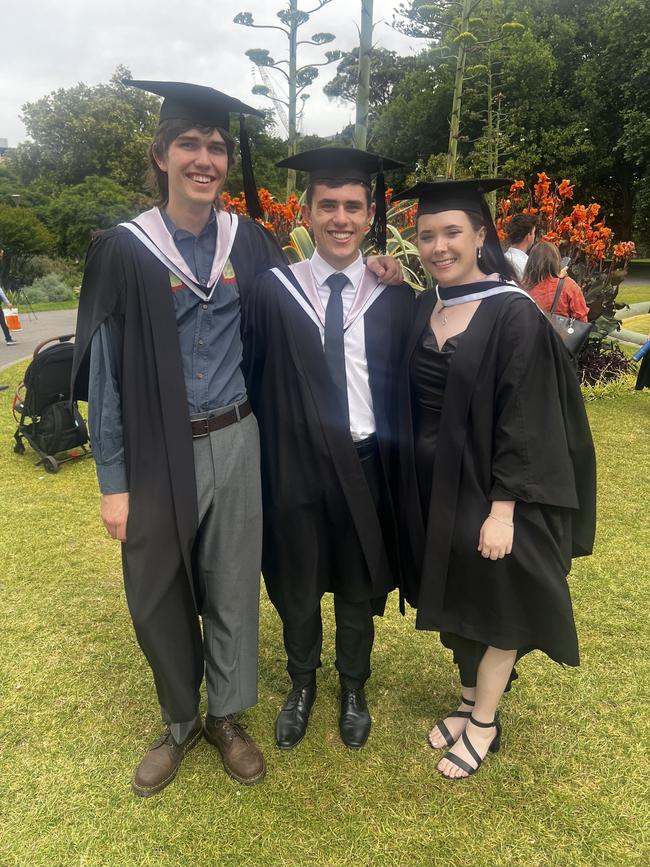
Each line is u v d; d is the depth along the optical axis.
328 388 1.77
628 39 21.06
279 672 2.39
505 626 1.70
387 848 1.65
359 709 2.08
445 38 4.66
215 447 1.70
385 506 1.91
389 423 1.86
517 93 22.27
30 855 1.64
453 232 1.63
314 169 1.69
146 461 1.64
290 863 1.61
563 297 4.42
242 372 1.86
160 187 1.68
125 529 1.67
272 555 1.94
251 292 1.80
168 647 1.74
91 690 2.26
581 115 22.84
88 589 2.92
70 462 4.69
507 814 1.75
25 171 40.84
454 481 1.69
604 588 2.85
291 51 5.10
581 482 1.78
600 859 1.61
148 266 1.59
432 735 2.00
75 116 39.19
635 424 5.23
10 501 3.94
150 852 1.65
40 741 2.02
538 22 24.14
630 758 1.92
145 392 1.62
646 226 28.28
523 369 1.58
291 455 1.82
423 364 1.74
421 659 2.43
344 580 1.93
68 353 4.41
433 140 25.34
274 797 1.81
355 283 1.80
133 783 1.84
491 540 1.62
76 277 22.20
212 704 1.92
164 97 1.56
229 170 1.67
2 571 3.07
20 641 2.53
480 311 1.65
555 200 6.97
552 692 2.21
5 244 20.78
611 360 6.69
